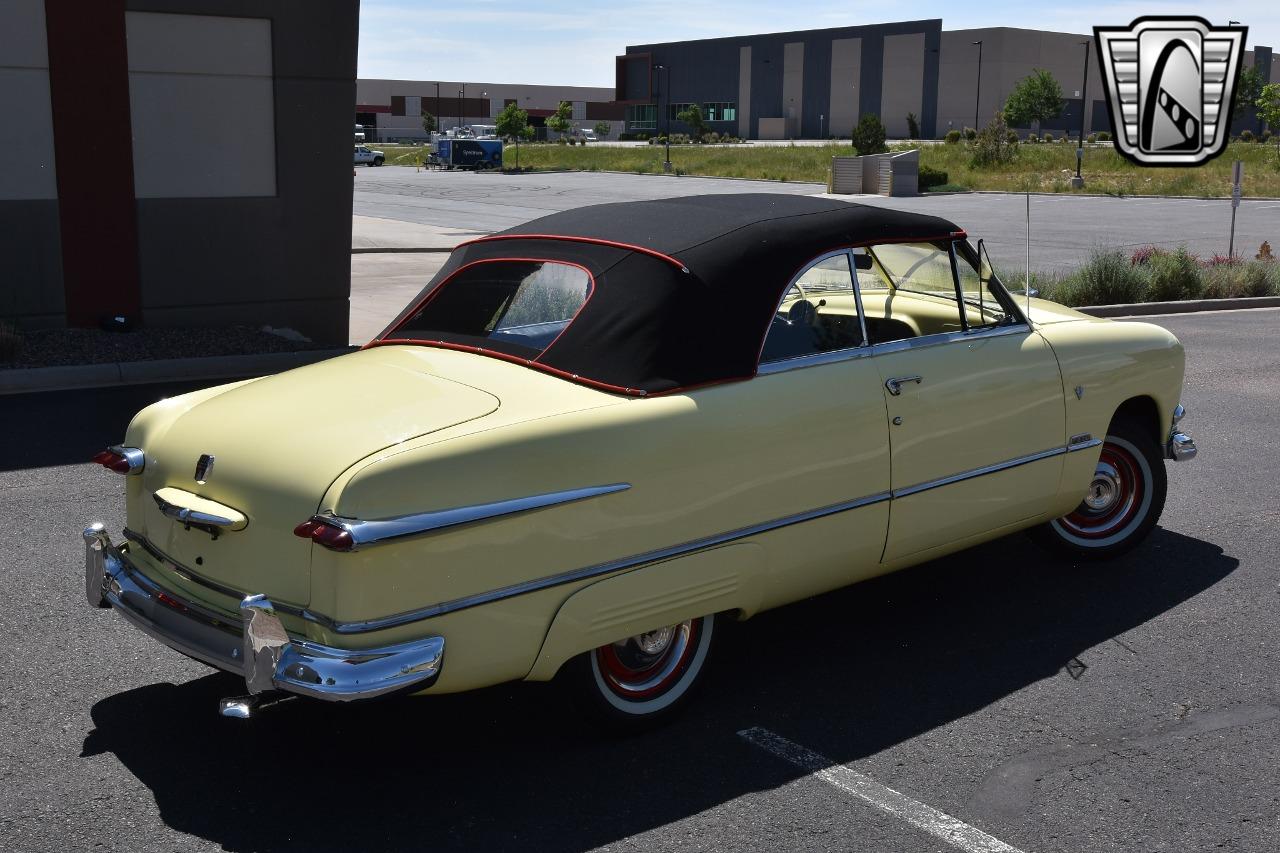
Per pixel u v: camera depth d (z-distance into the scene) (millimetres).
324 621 3262
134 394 9500
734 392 3959
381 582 3230
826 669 4602
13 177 10828
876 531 4406
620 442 3646
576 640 3635
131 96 11188
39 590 5332
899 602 5316
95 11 10875
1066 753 3949
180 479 3734
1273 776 3803
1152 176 47375
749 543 3992
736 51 119188
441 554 3311
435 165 67688
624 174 59719
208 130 11586
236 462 3557
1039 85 94125
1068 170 51312
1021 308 5441
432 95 123688
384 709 4254
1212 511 6660
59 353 10500
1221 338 13172
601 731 3955
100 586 3963
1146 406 5715
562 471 3521
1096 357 5188
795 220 4383
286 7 11672
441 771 3812
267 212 12031
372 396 3785
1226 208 35344
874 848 3391
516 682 4473
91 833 3432
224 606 3582
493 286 4328
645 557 3727
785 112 116312
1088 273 15984
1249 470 7523
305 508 3311
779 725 4137
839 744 4008
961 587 5500
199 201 11656
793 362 4160
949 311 4785
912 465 4465
